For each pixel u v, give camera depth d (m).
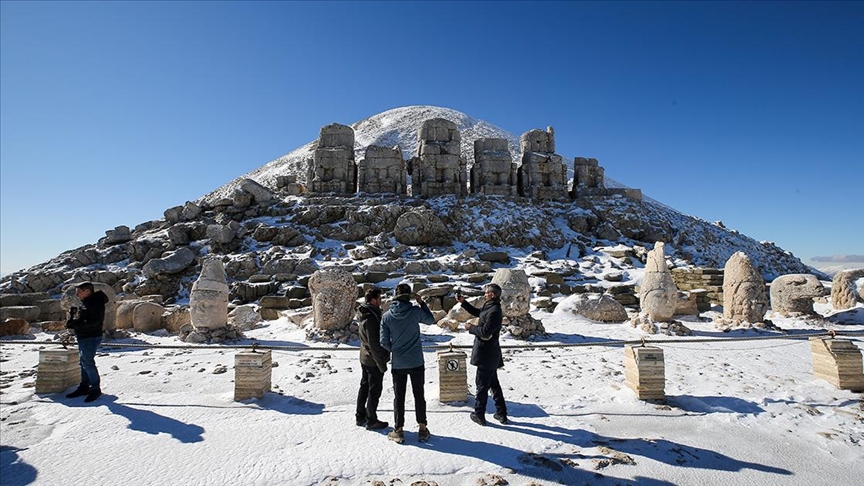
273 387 7.40
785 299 15.07
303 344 11.02
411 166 29.83
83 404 6.59
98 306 6.86
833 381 7.21
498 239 23.92
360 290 16.02
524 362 9.11
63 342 7.59
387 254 20.27
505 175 28.41
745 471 4.65
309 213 23.66
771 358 9.48
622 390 7.00
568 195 30.33
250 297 16.88
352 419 5.98
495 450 5.02
